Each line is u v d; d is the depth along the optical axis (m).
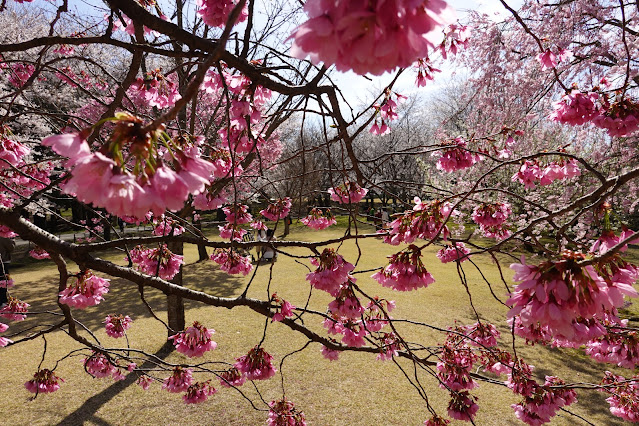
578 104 2.18
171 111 0.59
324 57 0.60
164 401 4.44
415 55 0.58
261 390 4.68
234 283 9.38
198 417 4.16
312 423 4.07
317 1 0.57
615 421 4.01
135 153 0.62
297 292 8.51
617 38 5.08
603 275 0.94
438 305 7.65
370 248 13.22
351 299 2.08
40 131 8.30
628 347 2.33
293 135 17.58
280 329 6.43
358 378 4.94
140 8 1.25
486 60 6.30
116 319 3.53
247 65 1.24
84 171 0.59
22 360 5.29
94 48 7.98
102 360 3.28
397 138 19.38
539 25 5.52
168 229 3.20
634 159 6.16
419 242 9.52
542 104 6.28
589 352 2.55
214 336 6.18
